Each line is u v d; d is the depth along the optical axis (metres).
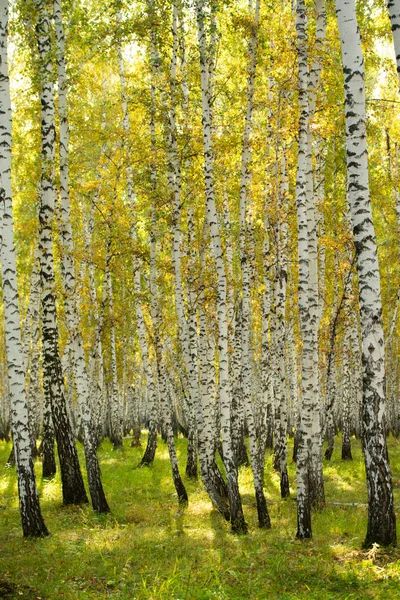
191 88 15.78
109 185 17.33
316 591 7.55
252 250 15.53
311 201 14.06
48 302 14.80
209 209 11.83
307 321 11.11
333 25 16.22
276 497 15.23
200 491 15.99
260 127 19.06
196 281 14.92
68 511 13.53
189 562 9.10
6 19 10.12
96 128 18.16
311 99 13.41
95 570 8.83
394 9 8.48
